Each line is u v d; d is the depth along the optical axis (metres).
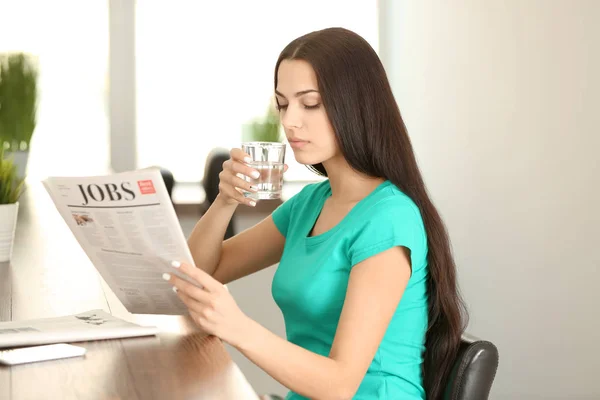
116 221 1.51
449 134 4.48
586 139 4.23
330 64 1.70
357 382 1.52
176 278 1.47
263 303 4.16
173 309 1.72
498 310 4.38
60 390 1.28
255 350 1.44
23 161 3.74
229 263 2.12
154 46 4.59
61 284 2.02
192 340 1.58
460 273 4.41
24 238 2.62
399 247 1.66
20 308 1.77
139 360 1.45
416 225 1.69
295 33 4.66
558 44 4.25
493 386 4.36
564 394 4.33
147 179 1.42
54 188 1.54
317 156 1.75
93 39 4.54
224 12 4.61
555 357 4.33
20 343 1.50
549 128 4.29
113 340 1.58
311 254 1.80
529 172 4.32
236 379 1.35
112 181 1.45
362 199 1.77
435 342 1.74
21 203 3.34
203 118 4.66
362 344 1.55
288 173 4.73
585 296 4.29
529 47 4.30
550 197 4.30
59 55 4.51
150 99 4.62
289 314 1.84
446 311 1.74
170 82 4.62
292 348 1.47
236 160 1.93
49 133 4.53
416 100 4.55
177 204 4.15
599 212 4.25
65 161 4.55
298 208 2.02
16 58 3.78
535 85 4.30
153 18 4.58
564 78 4.25
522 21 4.30
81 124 4.56
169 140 4.64
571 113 4.25
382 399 1.69
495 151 4.38
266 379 4.18
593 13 4.18
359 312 1.58
